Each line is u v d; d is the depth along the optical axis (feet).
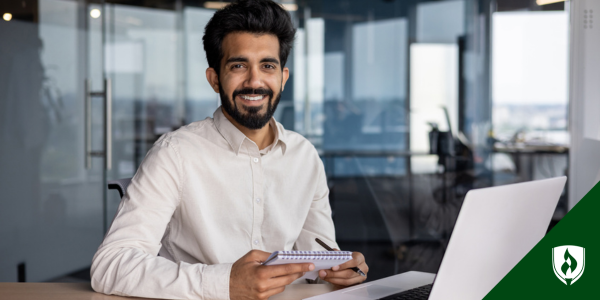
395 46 11.16
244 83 4.08
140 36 10.79
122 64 10.70
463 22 10.85
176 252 4.38
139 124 10.84
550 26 10.28
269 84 4.13
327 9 11.25
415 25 11.06
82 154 10.48
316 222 4.86
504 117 10.73
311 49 11.33
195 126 4.53
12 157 9.96
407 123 11.23
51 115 10.22
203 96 11.06
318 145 11.44
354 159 11.43
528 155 10.61
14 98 9.96
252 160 4.43
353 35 11.27
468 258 2.80
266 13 4.06
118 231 3.79
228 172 4.35
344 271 3.81
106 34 10.59
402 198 11.46
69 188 10.41
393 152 11.34
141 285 3.36
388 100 11.26
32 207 10.13
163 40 10.91
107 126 10.51
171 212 4.11
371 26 11.21
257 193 4.43
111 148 10.62
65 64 10.30
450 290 2.80
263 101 4.14
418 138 11.24
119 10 10.63
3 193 9.89
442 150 11.17
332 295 3.52
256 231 4.43
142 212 3.91
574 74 9.75
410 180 11.38
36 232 10.18
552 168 10.43
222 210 4.34
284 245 4.52
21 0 9.95
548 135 10.43
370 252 11.55
